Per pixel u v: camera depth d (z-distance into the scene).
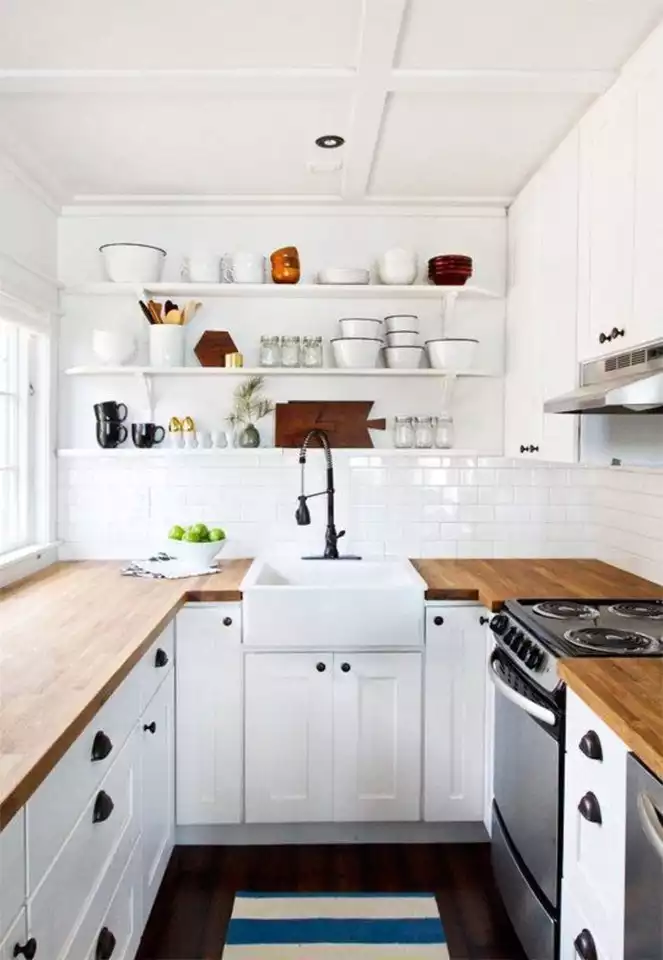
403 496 3.11
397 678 2.45
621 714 1.32
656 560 2.58
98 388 3.06
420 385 3.09
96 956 1.50
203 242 3.04
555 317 2.46
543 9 1.67
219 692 2.44
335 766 2.46
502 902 2.20
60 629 1.95
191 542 2.79
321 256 3.05
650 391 1.57
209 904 2.20
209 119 2.20
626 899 1.32
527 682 1.87
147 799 2.01
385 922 2.12
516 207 2.92
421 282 3.06
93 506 3.06
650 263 1.78
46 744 1.19
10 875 1.07
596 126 2.11
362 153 2.44
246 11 1.66
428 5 1.65
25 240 2.65
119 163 2.55
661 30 1.72
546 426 2.55
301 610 2.42
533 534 3.11
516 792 2.01
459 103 2.10
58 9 1.65
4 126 2.25
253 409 3.06
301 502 2.84
